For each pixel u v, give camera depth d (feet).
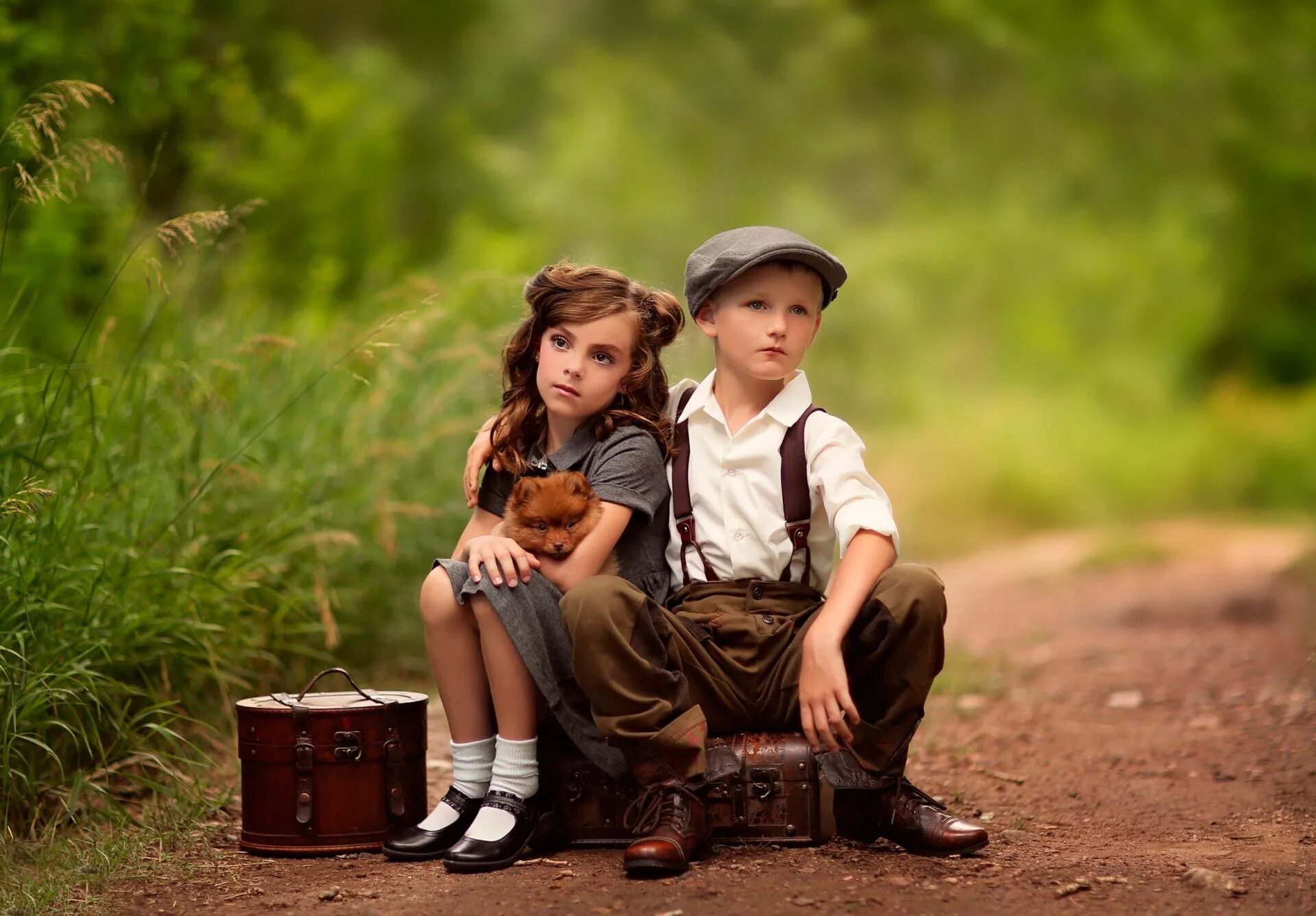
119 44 29.04
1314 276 102.89
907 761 19.76
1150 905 12.09
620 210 80.43
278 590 22.59
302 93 46.73
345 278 44.91
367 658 24.71
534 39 87.92
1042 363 78.95
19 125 18.89
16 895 13.10
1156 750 20.18
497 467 15.43
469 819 14.32
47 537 16.90
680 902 12.06
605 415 14.75
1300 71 96.99
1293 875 13.07
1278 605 33.65
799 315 14.47
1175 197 91.66
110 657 17.47
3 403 18.20
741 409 14.83
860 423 75.20
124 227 28.35
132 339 26.78
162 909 12.63
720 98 88.02
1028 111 90.33
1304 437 76.95
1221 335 100.63
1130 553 49.32
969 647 31.86
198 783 16.80
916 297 80.33
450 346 29.25
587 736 13.87
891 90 90.63
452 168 78.89
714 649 14.07
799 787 13.94
